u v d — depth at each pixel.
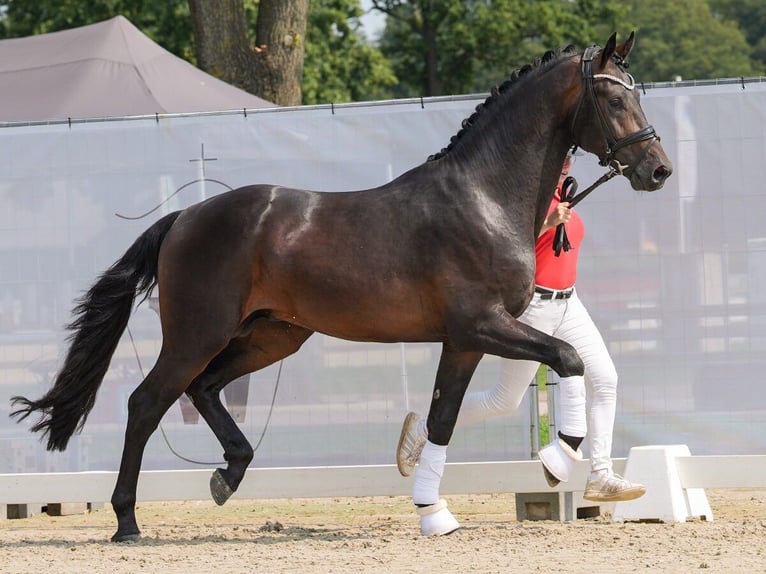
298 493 11.12
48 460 11.70
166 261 10.12
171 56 17.64
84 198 11.73
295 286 9.85
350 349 11.52
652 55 98.25
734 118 11.11
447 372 9.91
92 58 16.47
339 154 11.57
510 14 49.50
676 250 11.19
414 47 52.66
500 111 9.72
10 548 9.82
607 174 9.74
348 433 11.52
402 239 9.60
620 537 9.48
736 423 11.09
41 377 11.70
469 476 10.96
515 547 9.16
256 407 11.61
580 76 9.52
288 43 22.08
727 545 9.02
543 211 9.75
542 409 12.40
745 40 113.88
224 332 9.98
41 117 15.54
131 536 10.11
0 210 11.75
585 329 10.21
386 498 13.55
